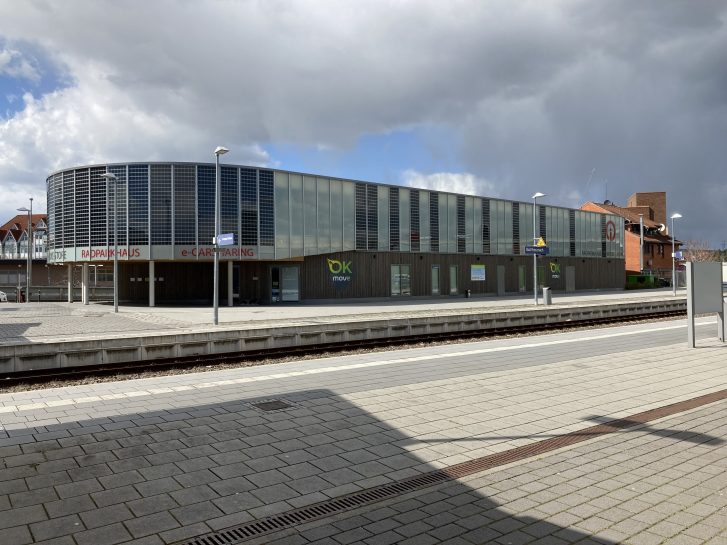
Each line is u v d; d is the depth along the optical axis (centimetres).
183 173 3550
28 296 4628
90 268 5050
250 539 418
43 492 504
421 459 600
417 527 437
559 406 832
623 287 6581
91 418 758
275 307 3553
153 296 3619
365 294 4278
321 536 422
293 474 554
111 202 3569
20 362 1283
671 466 573
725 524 440
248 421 746
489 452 624
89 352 1360
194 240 3550
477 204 5031
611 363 1219
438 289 4709
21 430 698
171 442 653
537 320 2370
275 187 3791
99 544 408
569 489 513
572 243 5947
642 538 417
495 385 984
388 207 4416
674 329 2003
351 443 654
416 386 975
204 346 1538
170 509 470
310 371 1127
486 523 444
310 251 3947
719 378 1048
